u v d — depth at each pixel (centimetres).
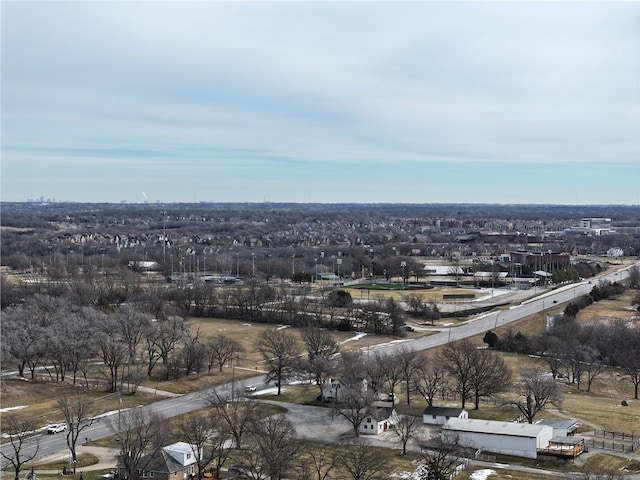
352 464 14112
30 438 16412
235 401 18675
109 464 14812
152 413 16725
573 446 15800
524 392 19225
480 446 16100
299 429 17362
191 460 14325
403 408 19112
